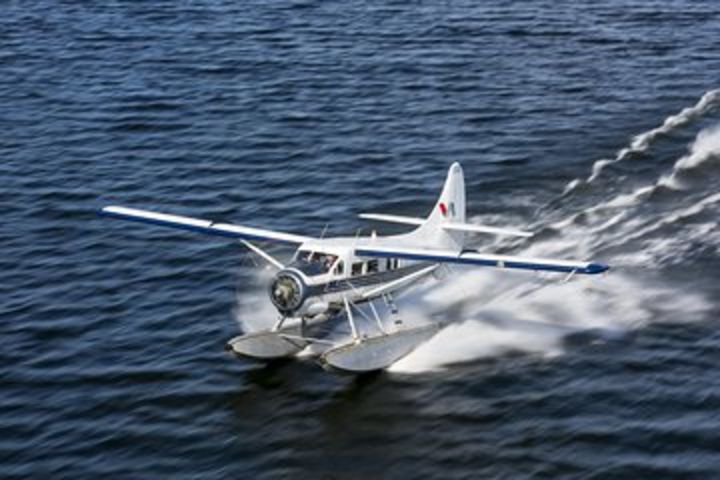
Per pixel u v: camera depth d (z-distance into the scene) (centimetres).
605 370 5319
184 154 8688
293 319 5662
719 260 6300
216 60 11081
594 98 9619
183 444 4941
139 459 4859
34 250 7050
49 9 13312
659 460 4619
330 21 12475
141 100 9950
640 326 5675
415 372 5366
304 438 4916
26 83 10506
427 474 4634
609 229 6856
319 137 8956
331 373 5397
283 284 5219
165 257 6888
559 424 4916
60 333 5991
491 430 4903
